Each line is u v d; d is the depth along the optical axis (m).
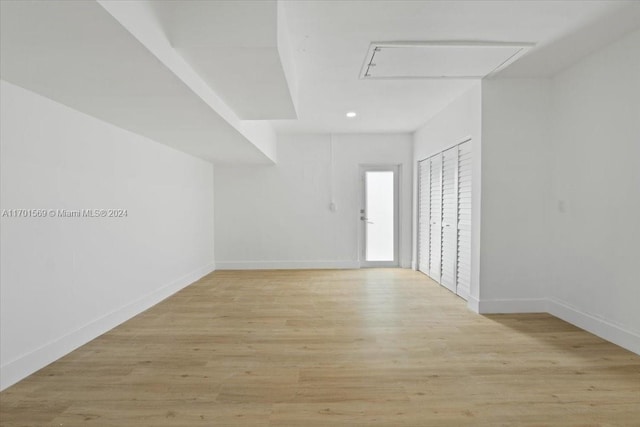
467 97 3.80
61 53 1.71
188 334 3.04
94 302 2.95
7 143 2.14
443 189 4.74
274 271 6.00
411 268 6.19
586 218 3.04
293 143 6.18
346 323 3.31
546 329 3.10
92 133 2.92
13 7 1.30
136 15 1.57
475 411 1.89
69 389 2.11
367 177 6.29
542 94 3.47
